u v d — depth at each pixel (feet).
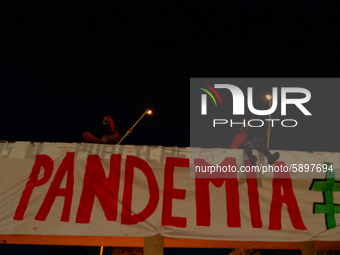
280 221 18.88
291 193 19.75
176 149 20.53
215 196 19.27
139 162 19.90
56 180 18.95
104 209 18.30
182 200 19.01
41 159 19.48
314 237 18.61
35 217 17.76
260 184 19.84
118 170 19.57
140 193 19.01
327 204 19.56
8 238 19.44
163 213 18.49
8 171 18.86
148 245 17.88
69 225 17.67
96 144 20.29
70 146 20.08
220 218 18.65
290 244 20.53
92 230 17.63
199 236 18.03
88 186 18.93
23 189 18.51
